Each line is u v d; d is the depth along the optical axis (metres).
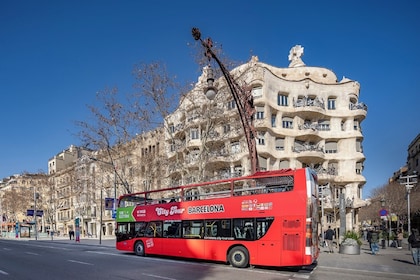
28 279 10.74
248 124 13.65
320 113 42.44
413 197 48.25
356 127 44.38
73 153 81.69
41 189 69.88
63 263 14.90
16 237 56.16
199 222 15.88
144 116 25.83
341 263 15.57
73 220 67.62
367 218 73.31
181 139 31.22
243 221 14.41
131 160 35.03
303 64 49.78
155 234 17.78
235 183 16.78
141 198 19.38
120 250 21.22
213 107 24.66
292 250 12.94
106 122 26.83
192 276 11.58
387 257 18.70
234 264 14.27
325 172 41.00
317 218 14.16
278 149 41.00
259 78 38.06
